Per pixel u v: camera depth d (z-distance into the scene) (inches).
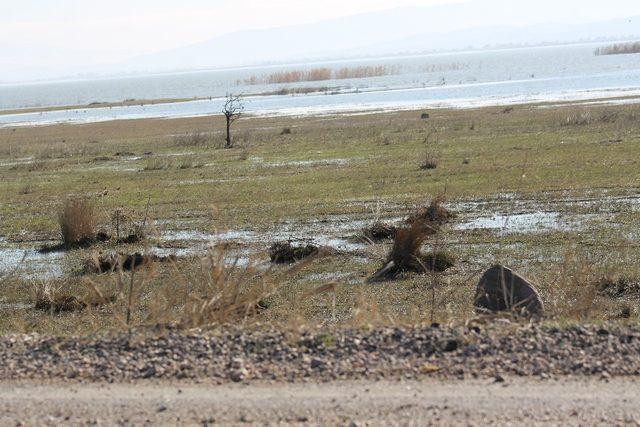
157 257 1016.2
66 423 317.4
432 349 383.6
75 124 4980.3
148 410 327.3
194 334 422.0
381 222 1155.3
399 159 1984.5
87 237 1189.7
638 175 1455.5
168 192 1697.8
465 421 301.7
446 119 3225.9
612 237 997.8
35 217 1487.5
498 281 550.9
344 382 349.7
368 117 3737.7
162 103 7588.6
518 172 1600.6
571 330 400.5
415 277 858.1
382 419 306.3
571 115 2770.7
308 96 6840.6
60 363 390.3
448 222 1161.4
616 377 344.2
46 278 963.3
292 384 350.0
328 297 770.8
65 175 2180.1
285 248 982.4
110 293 801.6
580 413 306.7
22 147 3284.9
